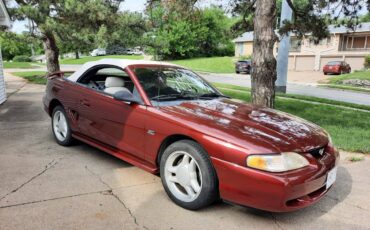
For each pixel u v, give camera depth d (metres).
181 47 43.97
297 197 2.93
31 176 3.96
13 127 6.37
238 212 3.32
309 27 8.59
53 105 5.38
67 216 3.09
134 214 3.19
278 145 3.01
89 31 14.92
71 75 5.22
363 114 9.85
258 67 6.67
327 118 8.77
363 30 36.00
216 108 3.89
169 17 9.75
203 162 3.15
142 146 3.77
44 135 5.82
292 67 41.84
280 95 13.95
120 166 4.39
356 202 3.68
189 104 3.96
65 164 4.40
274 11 6.53
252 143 2.98
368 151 5.46
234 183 2.98
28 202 3.31
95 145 4.55
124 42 15.99
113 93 4.23
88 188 3.70
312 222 3.21
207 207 3.39
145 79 4.19
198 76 4.97
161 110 3.67
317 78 28.97
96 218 3.08
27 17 14.19
